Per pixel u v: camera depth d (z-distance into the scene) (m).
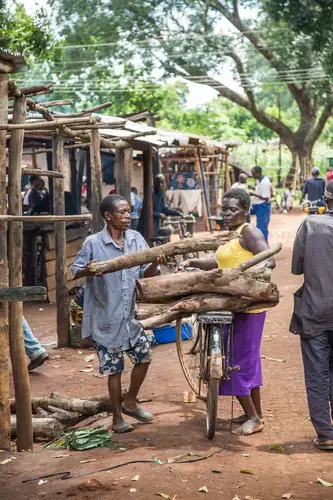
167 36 36.84
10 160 5.61
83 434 5.63
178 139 18.22
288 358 8.27
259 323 5.76
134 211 17.80
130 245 5.94
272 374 7.61
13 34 18.39
